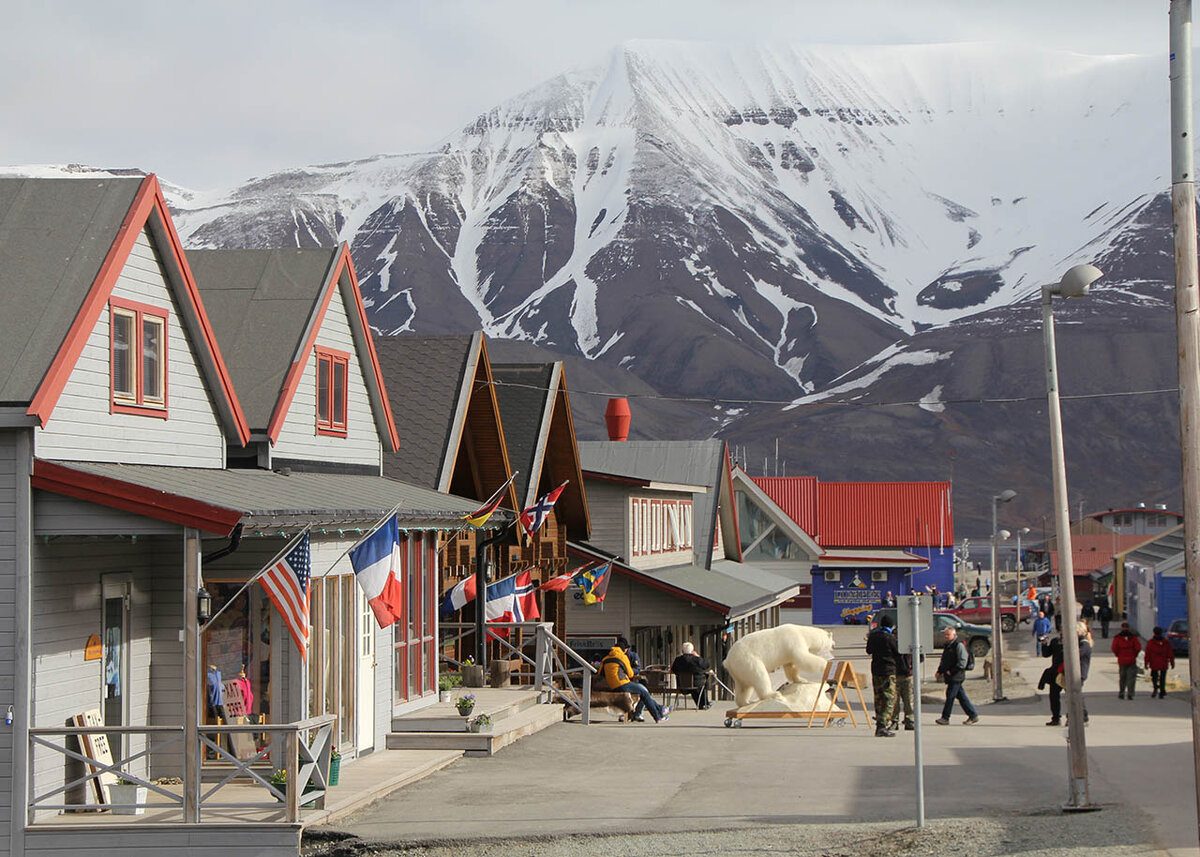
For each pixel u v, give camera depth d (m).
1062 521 17.58
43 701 15.73
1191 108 13.07
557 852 15.03
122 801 16.14
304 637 15.52
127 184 17.84
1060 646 28.70
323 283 22.50
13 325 16.03
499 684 29.16
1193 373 12.95
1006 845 14.28
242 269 22.88
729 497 58.94
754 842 15.16
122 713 17.73
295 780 15.53
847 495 106.50
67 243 17.02
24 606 15.39
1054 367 18.17
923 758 22.55
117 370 17.06
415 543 24.48
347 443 23.80
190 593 15.37
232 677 18.67
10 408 15.19
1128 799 17.34
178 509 15.27
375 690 22.08
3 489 15.42
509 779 20.14
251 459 20.34
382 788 18.58
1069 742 16.86
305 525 16.86
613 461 53.78
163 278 18.14
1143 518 152.38
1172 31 13.15
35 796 15.54
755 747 24.19
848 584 84.19
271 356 21.27
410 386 29.45
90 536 16.19
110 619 17.55
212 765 18.33
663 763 21.95
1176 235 13.05
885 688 26.20
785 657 29.25
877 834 15.32
